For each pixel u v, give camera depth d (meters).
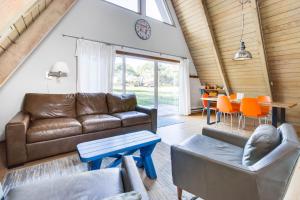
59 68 3.25
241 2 3.70
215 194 1.20
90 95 3.36
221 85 5.95
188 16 5.05
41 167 2.10
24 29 2.50
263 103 3.43
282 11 3.31
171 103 5.90
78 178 1.17
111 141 1.94
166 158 2.44
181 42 5.64
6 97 2.90
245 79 5.04
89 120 2.71
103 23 3.93
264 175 1.01
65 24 3.41
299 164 1.89
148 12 4.96
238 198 1.08
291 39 3.53
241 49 3.54
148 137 2.07
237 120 5.00
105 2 3.96
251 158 1.30
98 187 1.09
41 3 2.45
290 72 4.00
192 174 1.33
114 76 4.32
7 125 2.03
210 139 2.00
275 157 1.08
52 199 0.98
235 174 1.08
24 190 1.03
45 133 2.26
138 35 4.57
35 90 3.15
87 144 1.85
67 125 2.45
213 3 4.14
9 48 2.40
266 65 4.11
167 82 5.69
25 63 3.03
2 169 2.04
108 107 3.50
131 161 1.22
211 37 4.63
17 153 2.07
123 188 1.09
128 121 3.11
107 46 3.92
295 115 4.46
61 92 3.42
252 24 3.89
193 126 4.27
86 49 3.62
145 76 5.05
